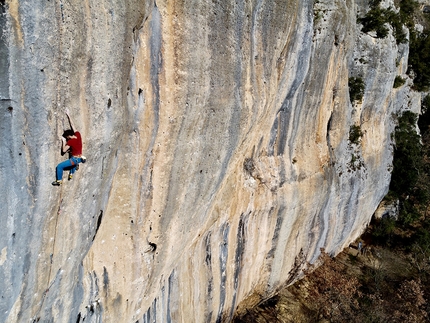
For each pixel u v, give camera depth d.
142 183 7.94
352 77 15.57
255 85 9.68
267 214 13.11
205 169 9.34
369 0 16.20
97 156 6.35
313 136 14.16
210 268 11.96
